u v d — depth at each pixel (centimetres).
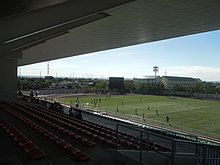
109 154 980
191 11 1662
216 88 10400
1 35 1226
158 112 5169
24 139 1145
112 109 5522
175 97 9012
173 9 1622
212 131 3312
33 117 2017
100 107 5753
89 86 12812
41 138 1260
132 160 828
